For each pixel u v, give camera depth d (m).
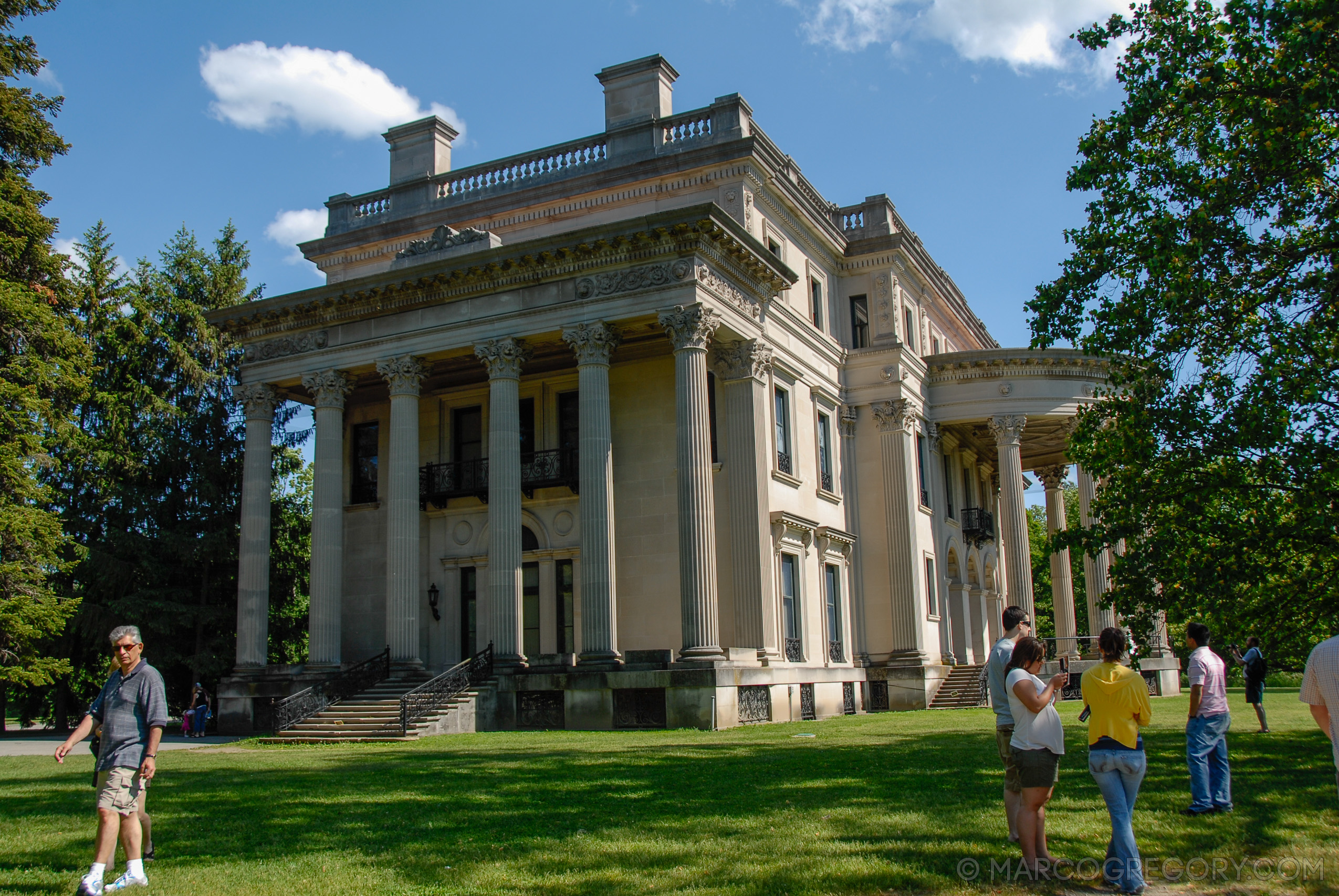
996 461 55.69
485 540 37.72
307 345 36.56
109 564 39.56
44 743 33.59
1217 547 18.91
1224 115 19.02
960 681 41.28
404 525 33.88
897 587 40.59
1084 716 9.30
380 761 21.02
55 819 13.39
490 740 26.19
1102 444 20.31
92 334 42.78
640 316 31.31
